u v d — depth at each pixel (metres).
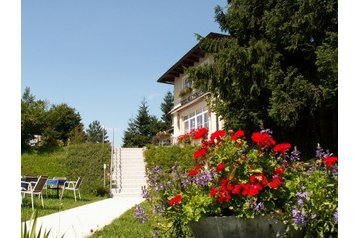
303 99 11.53
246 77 12.51
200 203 4.31
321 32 12.09
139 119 53.50
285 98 11.55
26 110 27.11
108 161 22.08
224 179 4.34
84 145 22.34
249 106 13.37
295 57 12.98
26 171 22.17
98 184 21.52
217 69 13.14
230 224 4.14
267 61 12.22
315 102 11.62
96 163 21.98
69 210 11.93
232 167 4.37
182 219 4.51
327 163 4.43
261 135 4.59
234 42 13.36
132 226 7.61
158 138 31.11
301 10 11.46
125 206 13.43
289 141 13.50
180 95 28.27
